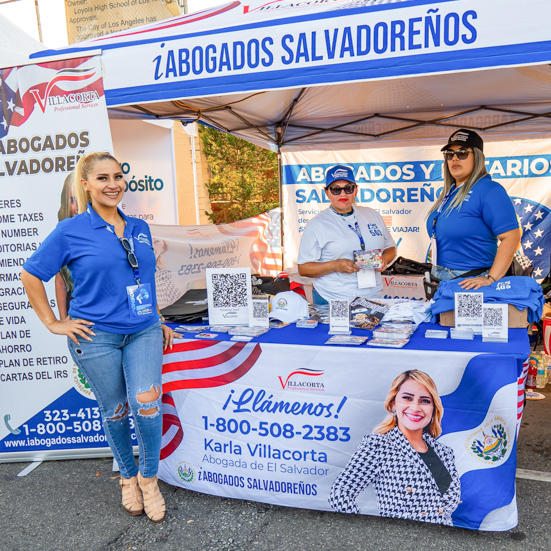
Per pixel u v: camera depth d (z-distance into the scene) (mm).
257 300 2592
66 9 6504
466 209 2625
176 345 2496
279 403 2346
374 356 2156
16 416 3100
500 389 2020
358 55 2223
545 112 4555
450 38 2090
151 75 2590
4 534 2395
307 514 2430
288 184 5895
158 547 2242
